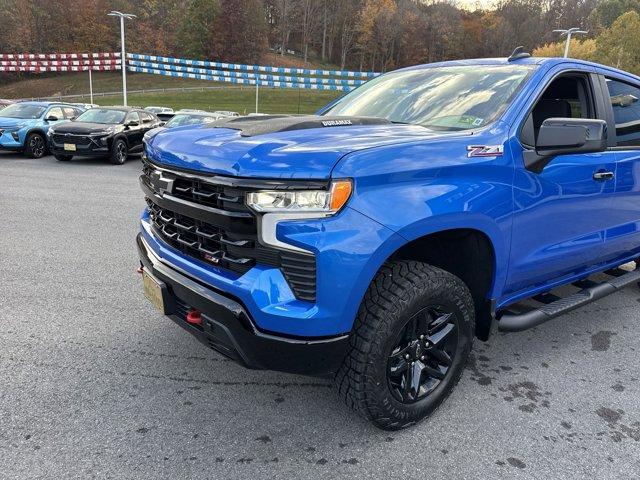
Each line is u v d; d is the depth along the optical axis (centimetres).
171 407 282
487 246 272
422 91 341
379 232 218
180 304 270
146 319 390
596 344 375
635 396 308
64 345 347
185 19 9450
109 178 1132
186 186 248
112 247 577
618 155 353
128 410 278
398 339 244
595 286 368
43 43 9275
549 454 253
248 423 270
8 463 235
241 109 6159
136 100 6912
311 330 216
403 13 10744
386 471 237
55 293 436
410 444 257
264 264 221
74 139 1343
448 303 257
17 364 321
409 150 233
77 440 252
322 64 11588
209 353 341
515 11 10656
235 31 9562
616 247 376
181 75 3650
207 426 266
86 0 9475
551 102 348
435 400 270
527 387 314
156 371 318
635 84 388
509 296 311
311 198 211
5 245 574
